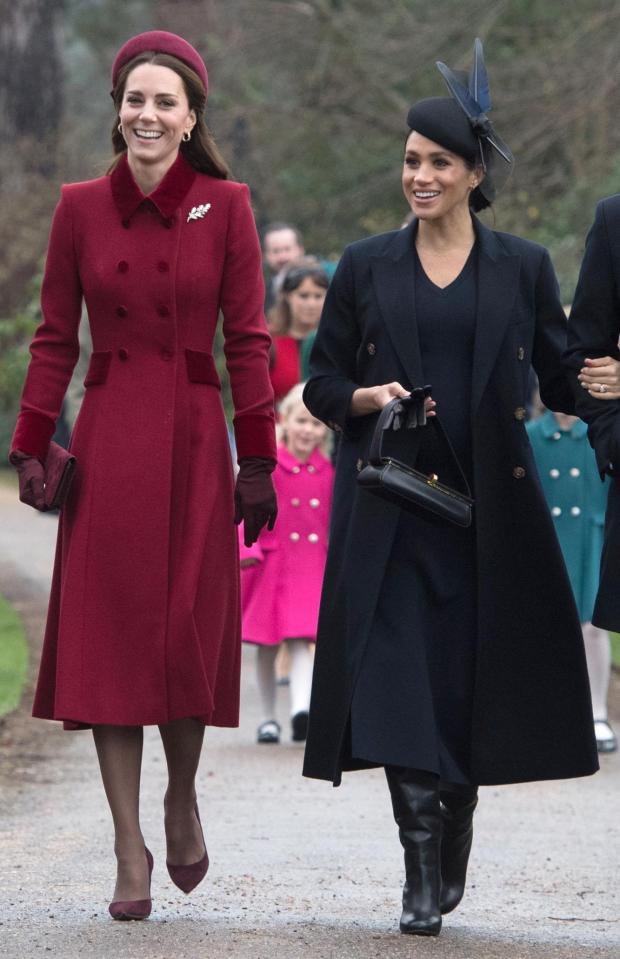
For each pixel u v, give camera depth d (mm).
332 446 19922
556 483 19062
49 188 55781
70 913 10773
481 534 10555
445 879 11062
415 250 10805
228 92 51156
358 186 48719
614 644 26562
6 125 61312
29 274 54406
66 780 16344
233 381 10828
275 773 16969
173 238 10633
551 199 42750
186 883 11000
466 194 10758
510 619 10625
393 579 10633
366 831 14148
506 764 10602
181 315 10672
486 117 10719
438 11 45719
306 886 11891
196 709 10547
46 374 10859
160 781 16469
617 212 10500
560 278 38188
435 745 10352
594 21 41906
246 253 10781
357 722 10352
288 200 49844
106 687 10500
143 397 10609
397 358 10672
